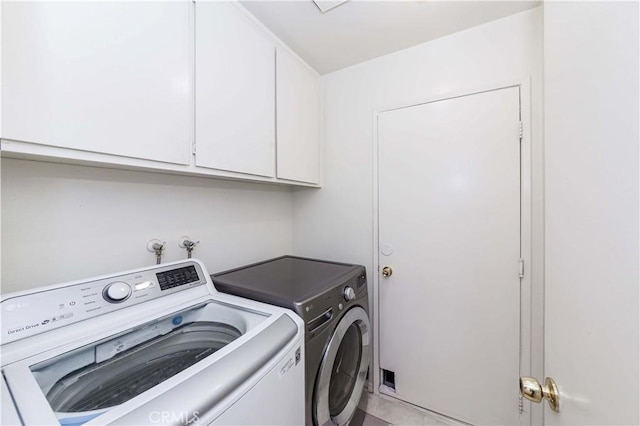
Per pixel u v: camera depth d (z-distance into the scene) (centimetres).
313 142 183
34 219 85
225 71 113
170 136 92
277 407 74
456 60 146
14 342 61
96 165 89
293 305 95
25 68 60
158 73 88
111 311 80
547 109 69
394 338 166
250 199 173
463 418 145
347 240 184
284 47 153
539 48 126
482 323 140
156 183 120
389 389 168
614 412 36
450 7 126
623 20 36
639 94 32
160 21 88
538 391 60
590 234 45
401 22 136
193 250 137
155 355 87
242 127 122
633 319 32
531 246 128
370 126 174
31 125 61
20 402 49
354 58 171
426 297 155
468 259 143
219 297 106
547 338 70
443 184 150
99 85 73
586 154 47
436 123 151
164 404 49
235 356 64
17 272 82
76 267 94
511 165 133
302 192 205
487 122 138
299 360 87
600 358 41
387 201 168
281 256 196
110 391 73
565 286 56
